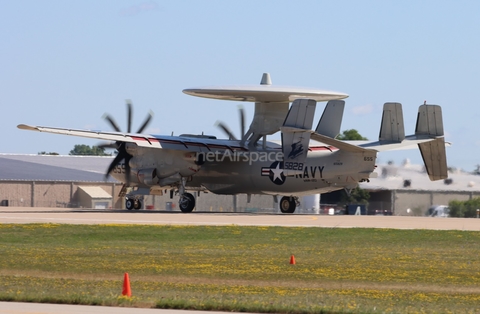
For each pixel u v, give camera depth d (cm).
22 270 6806
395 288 5900
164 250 8375
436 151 14000
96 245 8888
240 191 15675
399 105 13838
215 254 8019
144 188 16250
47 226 10769
